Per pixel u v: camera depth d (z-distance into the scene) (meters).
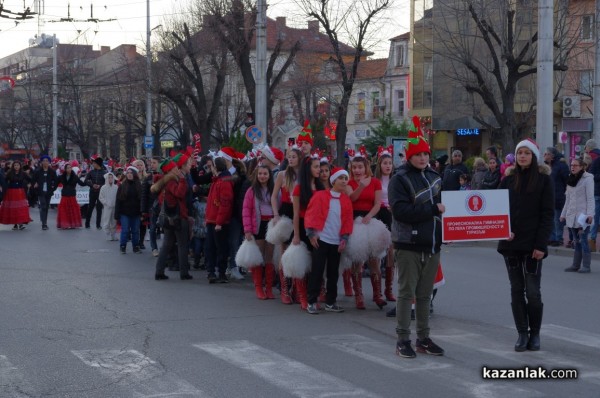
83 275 14.19
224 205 12.94
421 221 7.88
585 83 36.38
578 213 14.37
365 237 10.51
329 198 10.45
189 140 50.91
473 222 8.10
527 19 28.39
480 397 6.75
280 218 11.12
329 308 10.70
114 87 61.75
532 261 8.29
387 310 10.84
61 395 6.82
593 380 7.30
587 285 13.02
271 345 8.70
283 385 7.09
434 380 7.26
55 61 55.19
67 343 8.77
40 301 11.45
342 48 45.22
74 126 65.31
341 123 33.22
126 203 17.75
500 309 10.86
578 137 38.66
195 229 14.74
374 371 7.57
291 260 10.47
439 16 30.09
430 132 40.38
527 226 8.17
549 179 8.18
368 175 10.83
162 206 13.65
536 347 8.41
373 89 58.94
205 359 8.03
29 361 7.96
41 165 24.06
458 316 10.38
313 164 10.59
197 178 14.77
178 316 10.37
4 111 76.50
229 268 13.81
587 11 29.20
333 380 7.25
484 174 18.77
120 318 10.21
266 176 11.67
